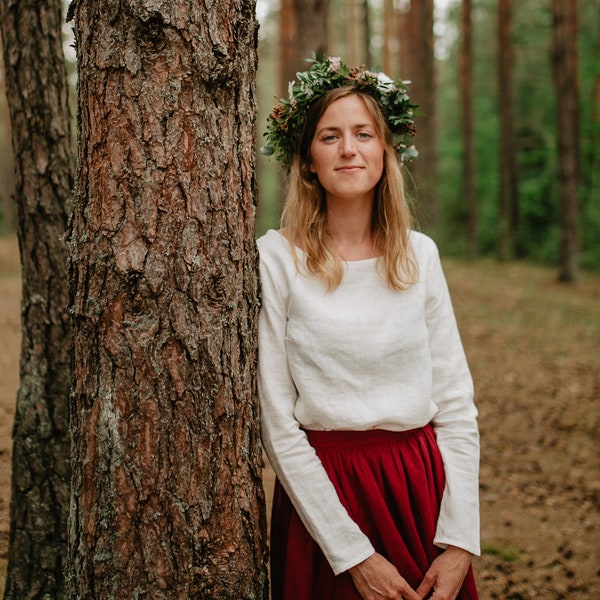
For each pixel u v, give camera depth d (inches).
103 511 63.2
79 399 64.0
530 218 772.6
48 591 99.0
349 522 67.3
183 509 63.1
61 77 95.3
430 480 71.8
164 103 58.4
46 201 94.7
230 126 62.4
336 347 68.3
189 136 59.5
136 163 58.8
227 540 65.5
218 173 61.6
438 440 74.5
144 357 60.7
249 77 64.2
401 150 77.9
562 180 542.6
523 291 519.5
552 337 367.6
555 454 206.1
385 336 69.4
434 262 76.2
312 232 72.3
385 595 66.8
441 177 855.7
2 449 168.2
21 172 95.1
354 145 70.8
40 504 98.2
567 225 547.8
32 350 97.3
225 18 60.2
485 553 145.6
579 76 716.0
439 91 904.3
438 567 69.6
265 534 70.2
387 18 607.5
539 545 150.0
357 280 71.3
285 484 68.2
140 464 61.9
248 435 67.0
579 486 182.2
